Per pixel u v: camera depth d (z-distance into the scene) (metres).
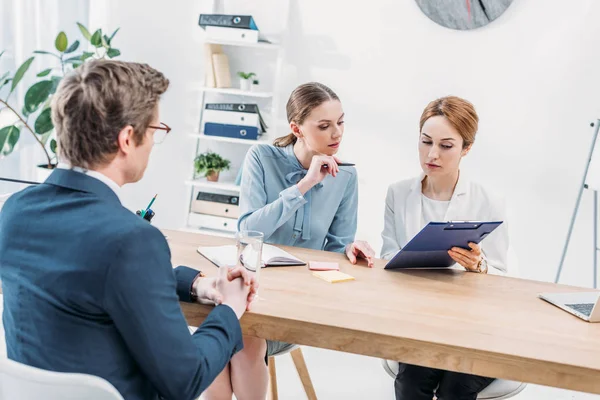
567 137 3.16
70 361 0.98
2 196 2.20
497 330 1.33
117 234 0.95
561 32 3.10
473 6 3.13
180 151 3.52
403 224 2.14
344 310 1.37
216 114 3.25
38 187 1.08
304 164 2.09
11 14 2.87
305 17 3.30
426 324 1.32
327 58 3.31
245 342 1.51
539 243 3.25
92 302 0.95
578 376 1.18
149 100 1.07
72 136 1.03
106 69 1.04
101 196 1.04
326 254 1.87
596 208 3.14
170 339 0.98
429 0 3.16
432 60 3.23
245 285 1.26
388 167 3.36
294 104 2.00
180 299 1.34
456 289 1.61
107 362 0.99
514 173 3.23
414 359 1.24
